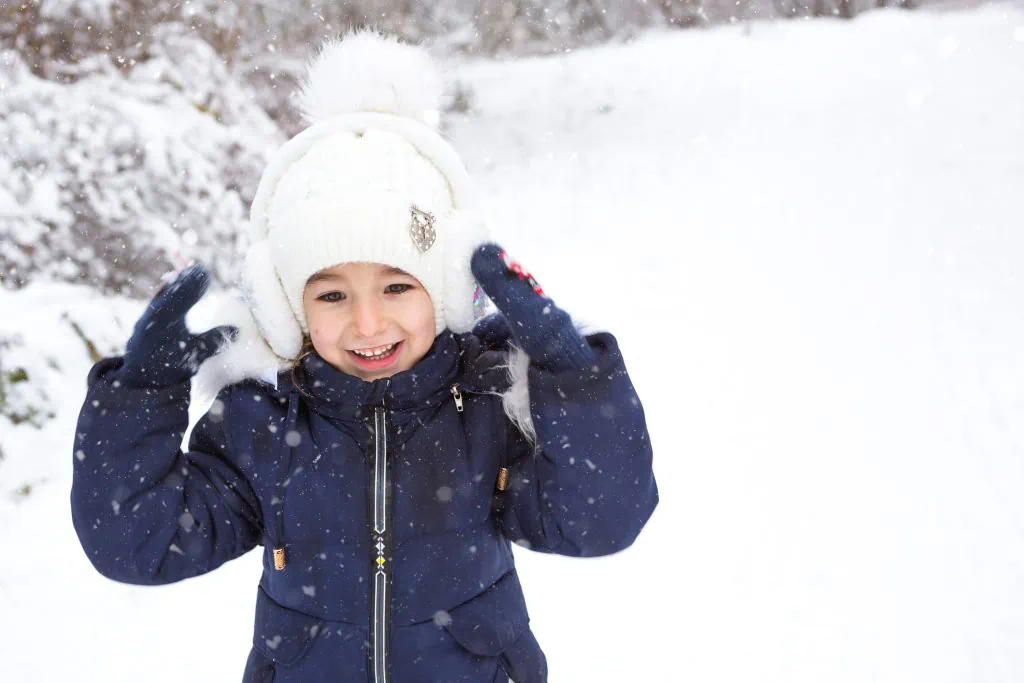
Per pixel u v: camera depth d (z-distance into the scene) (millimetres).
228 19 8000
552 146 10391
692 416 5008
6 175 5312
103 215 5363
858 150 9031
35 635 3148
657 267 7160
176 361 1656
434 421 1782
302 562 1717
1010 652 3186
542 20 14352
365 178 1715
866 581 3619
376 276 1723
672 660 3209
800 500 4199
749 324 6125
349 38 1949
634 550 3891
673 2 15742
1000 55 11180
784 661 3193
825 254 7090
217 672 3047
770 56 12633
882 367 5453
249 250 1791
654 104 11297
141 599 3398
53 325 4477
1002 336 5652
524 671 1810
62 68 6098
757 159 9156
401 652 1703
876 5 15336
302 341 1812
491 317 1931
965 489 4215
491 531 1800
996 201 7582
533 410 1674
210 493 1740
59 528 3680
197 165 5660
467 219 1784
